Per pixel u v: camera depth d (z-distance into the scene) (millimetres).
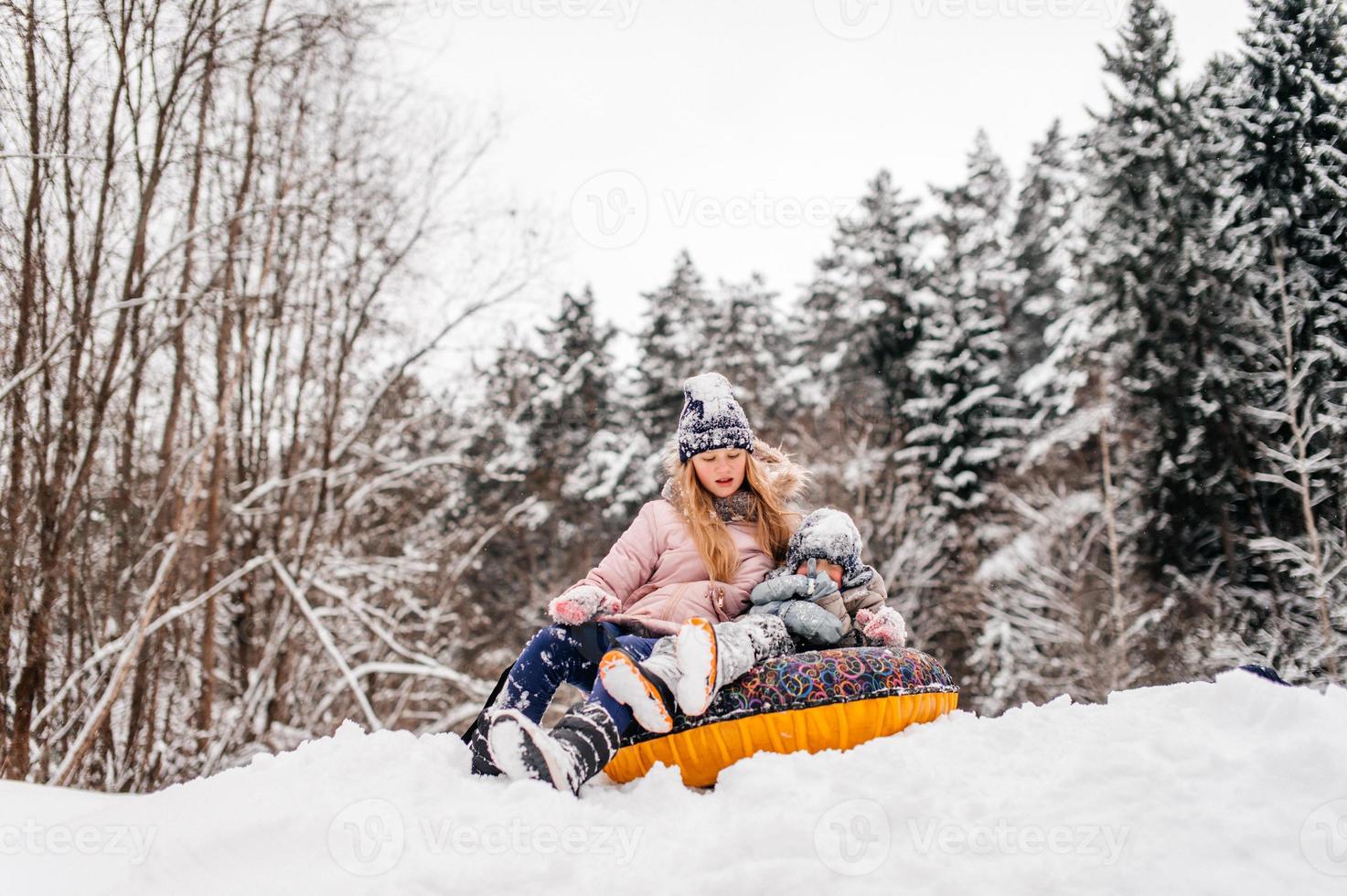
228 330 10375
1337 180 11719
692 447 3055
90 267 7605
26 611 7496
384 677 13531
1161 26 19016
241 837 2043
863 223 27922
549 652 2756
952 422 22828
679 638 2428
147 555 9094
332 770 2391
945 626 21297
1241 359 15234
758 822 1955
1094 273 19625
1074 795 2049
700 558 2990
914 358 24469
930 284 25750
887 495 21719
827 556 2922
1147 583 17906
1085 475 21156
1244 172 13547
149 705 10242
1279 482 14391
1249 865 1756
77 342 7512
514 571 23797
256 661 12141
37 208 7309
